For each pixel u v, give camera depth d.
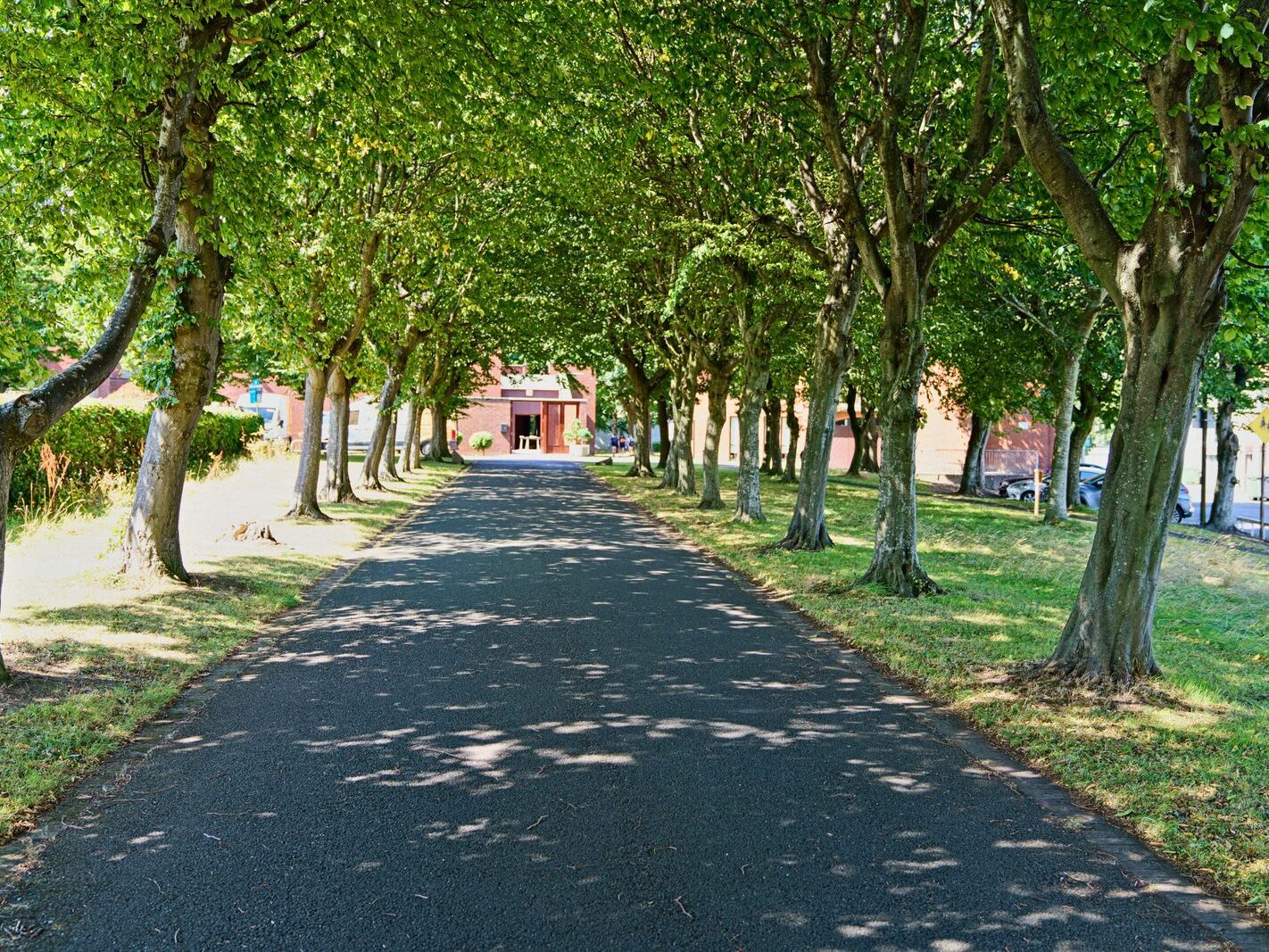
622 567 13.12
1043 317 21.77
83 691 6.23
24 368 11.95
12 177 9.72
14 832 4.20
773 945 3.34
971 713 6.26
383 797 4.66
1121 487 6.81
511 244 19.73
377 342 24.16
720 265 17.62
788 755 5.41
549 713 6.12
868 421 40.69
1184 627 9.50
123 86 8.30
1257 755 5.41
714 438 22.23
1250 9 5.85
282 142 11.05
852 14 10.36
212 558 11.99
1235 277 7.62
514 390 64.19
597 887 3.74
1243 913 3.68
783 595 10.99
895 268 10.65
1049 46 8.56
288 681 6.86
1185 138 6.23
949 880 3.88
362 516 18.62
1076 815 4.62
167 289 9.84
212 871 3.84
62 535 12.41
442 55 10.23
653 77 12.62
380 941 3.31
